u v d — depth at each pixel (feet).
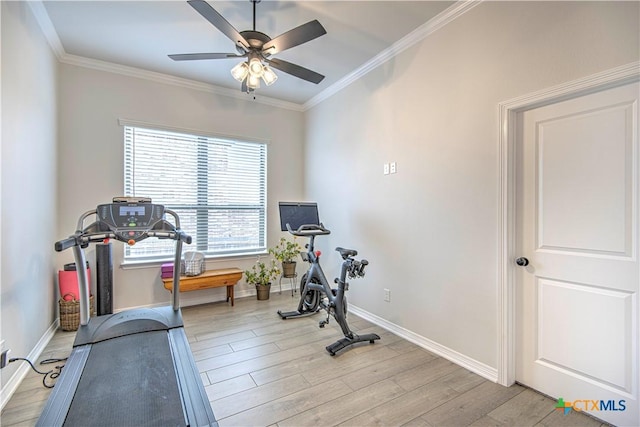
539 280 6.64
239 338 9.37
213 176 13.41
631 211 5.41
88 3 7.76
